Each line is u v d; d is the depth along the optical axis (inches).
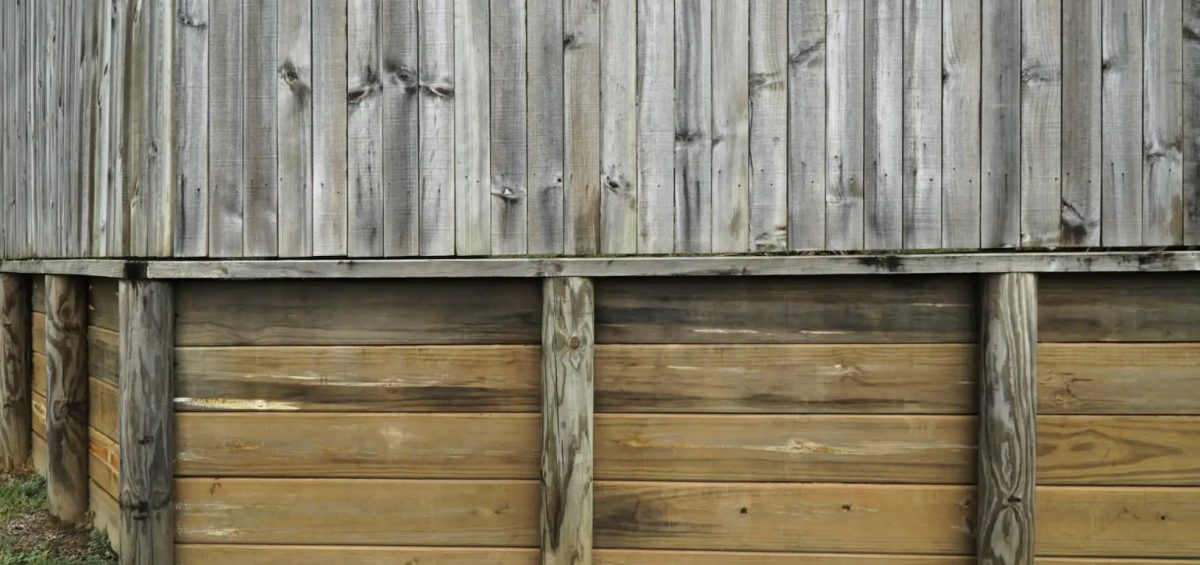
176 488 114.0
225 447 113.7
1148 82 106.9
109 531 139.6
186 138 111.6
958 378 109.5
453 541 112.8
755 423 110.6
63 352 150.3
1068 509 108.7
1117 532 108.6
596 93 109.8
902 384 109.9
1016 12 107.7
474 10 110.4
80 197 136.3
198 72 111.5
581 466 109.1
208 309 113.7
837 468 110.3
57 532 146.6
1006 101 107.7
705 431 111.0
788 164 108.9
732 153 109.2
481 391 112.7
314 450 113.3
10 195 185.6
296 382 113.3
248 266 110.3
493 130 110.5
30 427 192.7
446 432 112.8
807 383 110.4
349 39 111.1
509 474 112.5
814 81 108.7
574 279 108.5
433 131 110.9
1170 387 108.2
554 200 110.3
